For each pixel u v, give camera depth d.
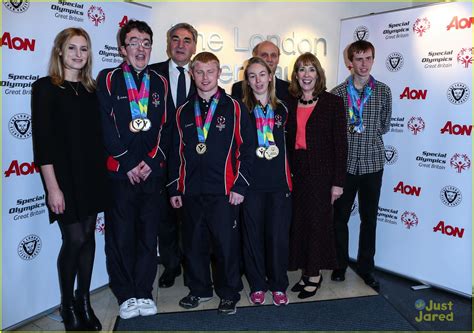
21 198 2.28
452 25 2.69
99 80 2.29
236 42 3.55
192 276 2.61
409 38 2.90
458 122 2.71
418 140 2.92
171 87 2.78
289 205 2.58
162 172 2.46
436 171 2.85
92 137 2.18
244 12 3.54
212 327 2.39
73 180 2.12
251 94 2.50
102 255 2.86
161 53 3.45
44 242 2.43
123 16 2.77
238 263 2.55
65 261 2.21
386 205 3.14
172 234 2.89
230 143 2.38
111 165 2.35
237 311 2.58
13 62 2.18
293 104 2.62
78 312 2.33
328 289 2.89
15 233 2.28
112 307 2.64
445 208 2.82
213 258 3.44
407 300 2.76
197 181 2.37
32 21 2.24
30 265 2.37
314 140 2.56
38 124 2.03
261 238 2.60
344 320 2.47
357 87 2.87
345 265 3.03
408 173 3.00
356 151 2.85
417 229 2.98
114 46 2.74
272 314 2.54
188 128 2.38
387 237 3.16
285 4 3.61
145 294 2.54
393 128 3.05
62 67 2.10
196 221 2.46
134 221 2.46
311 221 2.62
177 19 3.44
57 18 2.37
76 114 2.11
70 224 2.16
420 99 2.88
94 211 2.20
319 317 2.51
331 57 3.77
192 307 2.62
